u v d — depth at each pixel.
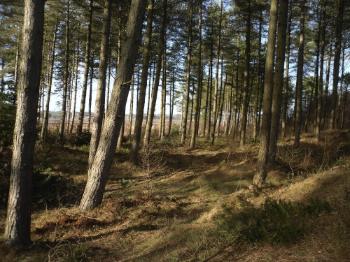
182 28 29.64
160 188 14.88
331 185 9.41
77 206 11.42
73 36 31.56
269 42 13.23
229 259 6.48
